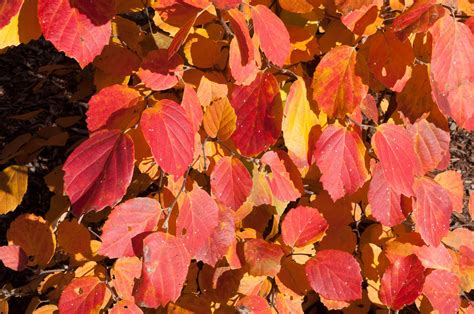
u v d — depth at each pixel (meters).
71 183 0.74
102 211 1.03
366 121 1.00
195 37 0.85
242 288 0.88
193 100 0.81
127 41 0.92
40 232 0.91
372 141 0.84
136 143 0.82
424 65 0.84
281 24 0.79
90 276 0.86
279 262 0.85
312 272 0.85
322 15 0.89
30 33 0.77
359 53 0.82
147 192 1.10
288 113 0.83
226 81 0.86
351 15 0.81
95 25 0.75
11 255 0.90
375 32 0.82
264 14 0.79
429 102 0.85
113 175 0.75
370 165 0.92
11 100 1.56
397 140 0.84
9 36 0.76
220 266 0.89
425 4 0.78
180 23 0.81
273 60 0.79
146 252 0.76
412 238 0.91
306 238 0.88
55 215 1.00
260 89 0.83
